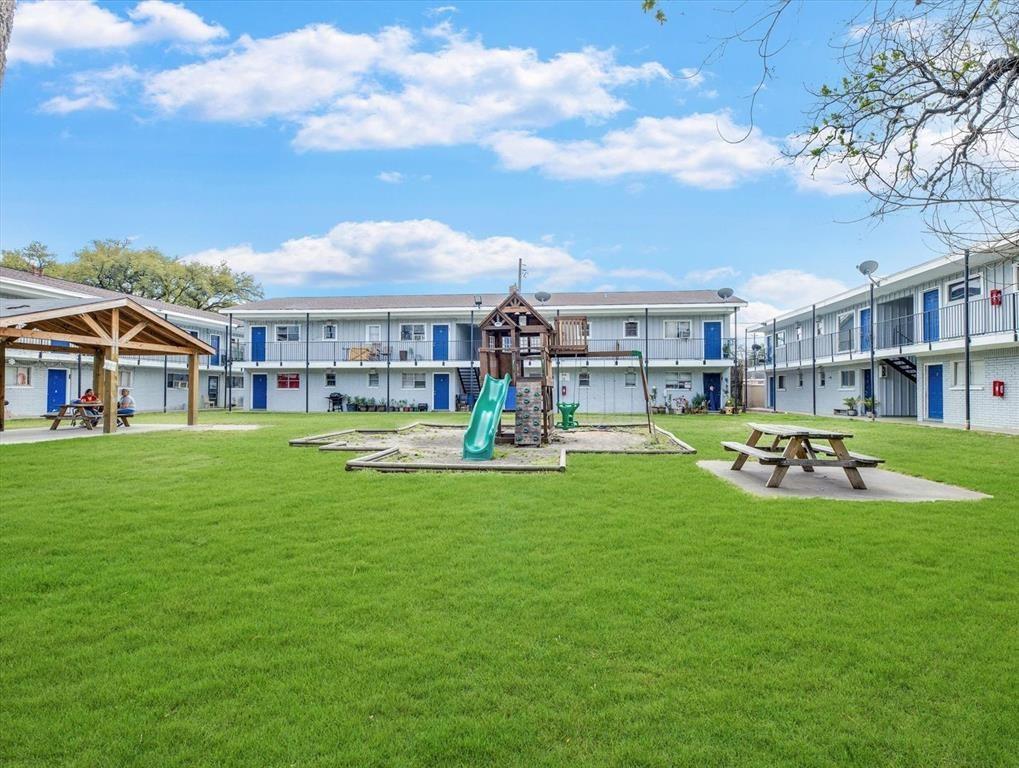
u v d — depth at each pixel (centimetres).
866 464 797
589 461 1073
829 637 351
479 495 761
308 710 279
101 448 1248
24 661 327
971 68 412
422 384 3344
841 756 246
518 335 1458
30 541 554
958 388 2069
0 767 240
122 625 374
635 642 346
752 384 4238
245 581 452
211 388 3934
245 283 5509
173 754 249
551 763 243
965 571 468
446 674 313
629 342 3198
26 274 2669
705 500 732
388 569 479
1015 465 1034
